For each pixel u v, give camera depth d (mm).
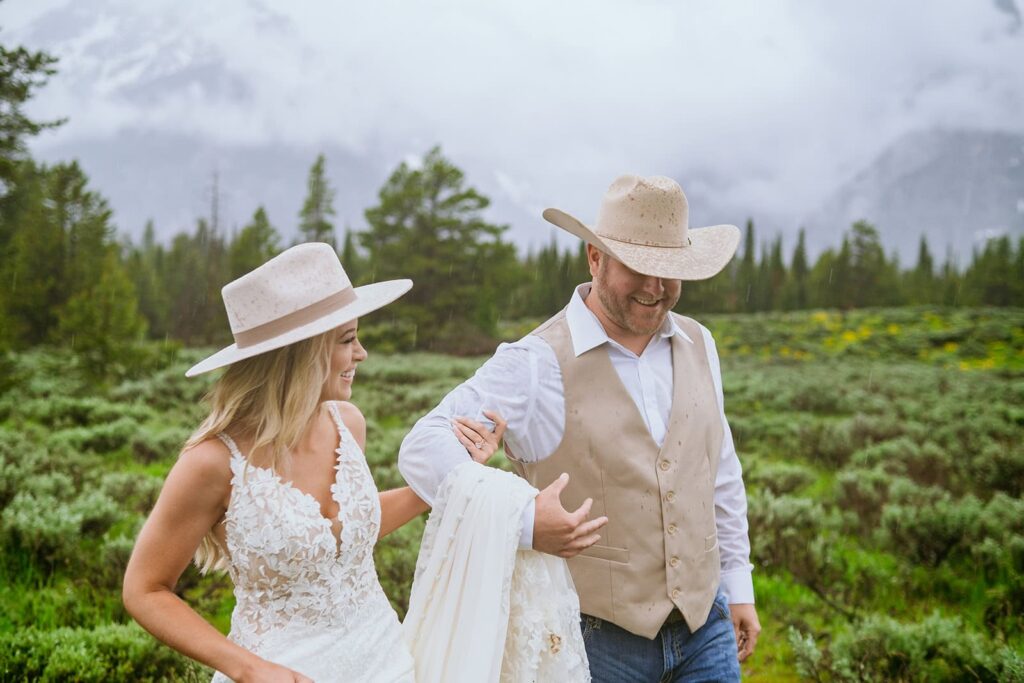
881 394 18656
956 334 41750
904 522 5938
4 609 4359
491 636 1958
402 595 4539
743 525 2580
